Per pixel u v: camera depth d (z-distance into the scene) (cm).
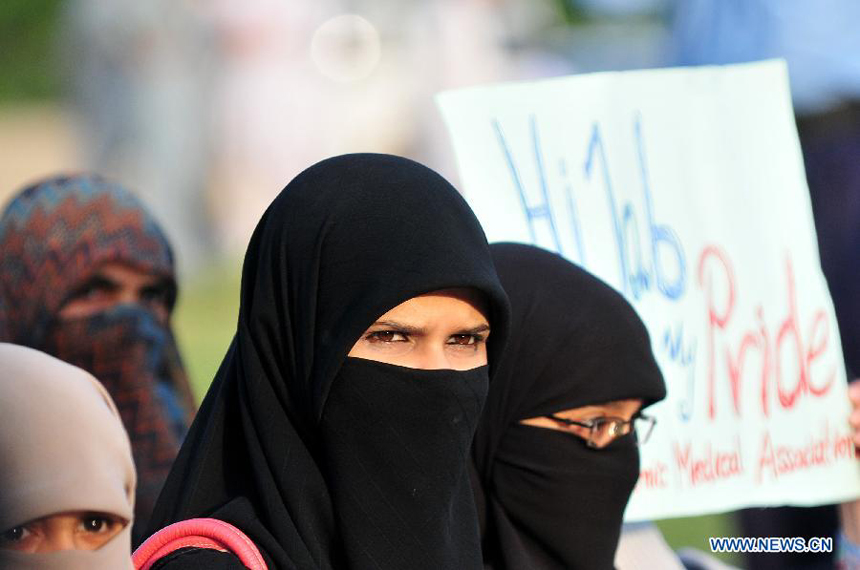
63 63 5097
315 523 912
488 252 933
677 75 1177
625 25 5150
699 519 2316
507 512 1035
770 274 1184
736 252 1180
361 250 895
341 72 3909
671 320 1158
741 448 1164
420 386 910
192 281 3988
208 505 915
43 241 1223
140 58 4119
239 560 855
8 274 1232
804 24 1625
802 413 1180
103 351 1214
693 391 1159
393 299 882
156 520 932
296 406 916
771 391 1176
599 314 1027
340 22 3888
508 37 4019
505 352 1020
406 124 3894
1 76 6153
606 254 1147
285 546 882
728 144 1187
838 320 1477
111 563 774
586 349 1017
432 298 908
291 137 3959
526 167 1139
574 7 5231
